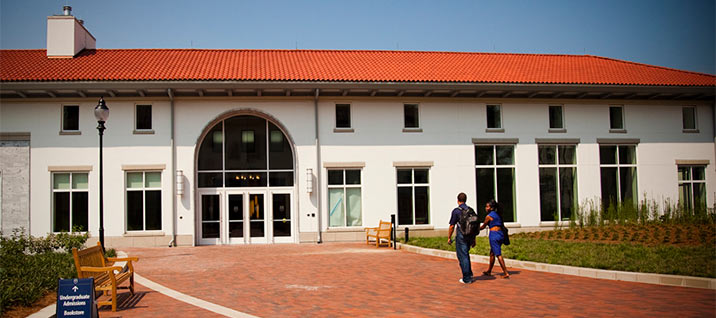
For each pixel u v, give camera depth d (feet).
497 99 75.31
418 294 32.94
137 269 44.70
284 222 70.64
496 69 80.02
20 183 66.59
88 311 25.29
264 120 71.61
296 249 60.80
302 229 69.87
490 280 37.86
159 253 57.77
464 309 28.71
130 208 67.67
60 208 67.05
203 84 65.31
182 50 82.53
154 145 68.18
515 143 75.25
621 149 78.74
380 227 66.08
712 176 80.33
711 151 80.38
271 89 68.03
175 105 69.00
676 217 65.21
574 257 43.73
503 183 75.05
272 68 73.67
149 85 64.69
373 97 72.59
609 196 77.46
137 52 80.33
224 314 27.84
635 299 30.78
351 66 77.00
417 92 71.87
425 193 73.36
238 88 66.80
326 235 70.33
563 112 77.05
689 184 79.97
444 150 73.67
